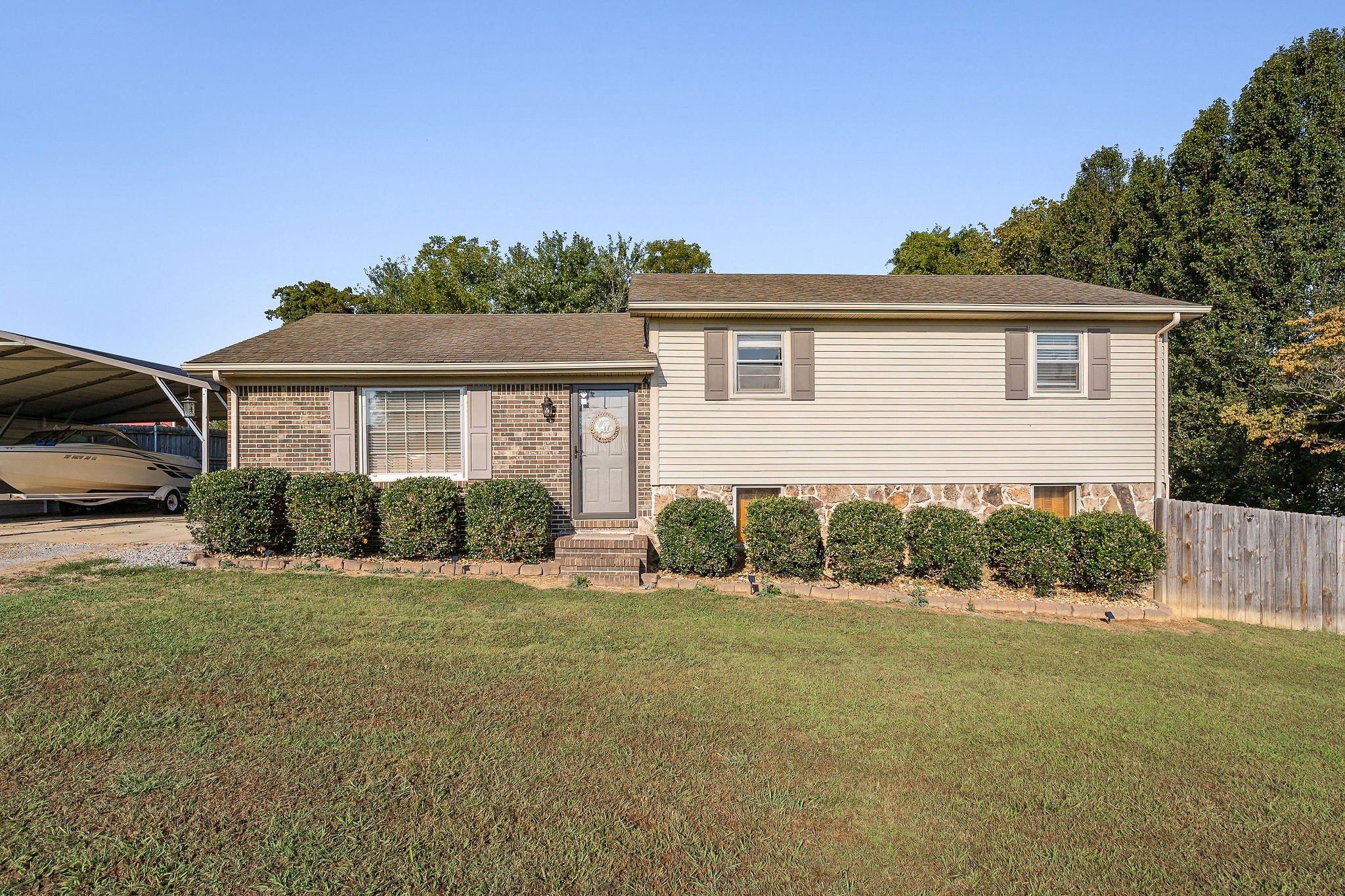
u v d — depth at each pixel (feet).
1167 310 36.63
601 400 37.42
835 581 32.86
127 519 50.08
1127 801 14.16
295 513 32.76
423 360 35.35
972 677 21.26
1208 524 33.32
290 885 10.28
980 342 37.60
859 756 15.48
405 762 13.99
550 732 15.70
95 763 13.33
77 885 10.05
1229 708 20.10
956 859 11.91
